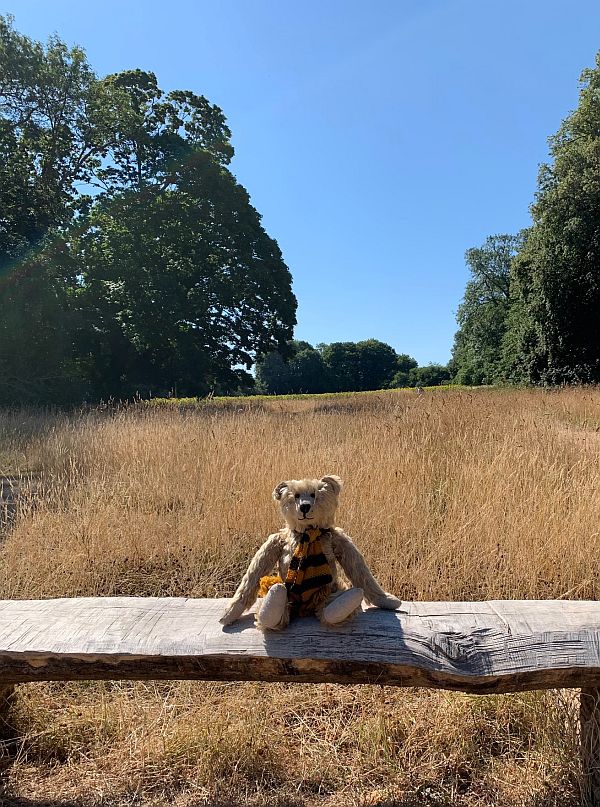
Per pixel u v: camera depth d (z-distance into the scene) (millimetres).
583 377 26578
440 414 8750
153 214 22359
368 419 9422
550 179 28578
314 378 92938
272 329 25781
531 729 2760
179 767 2641
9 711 2877
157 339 21484
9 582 4148
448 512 5039
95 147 23000
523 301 32094
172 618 2533
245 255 24391
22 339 18594
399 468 5891
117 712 2996
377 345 107875
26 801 2479
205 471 6262
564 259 26750
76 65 21312
